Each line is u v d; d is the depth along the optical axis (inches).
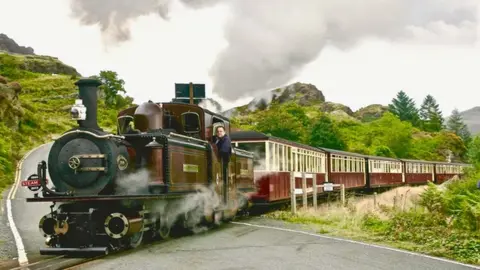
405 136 3316.9
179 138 480.1
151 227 432.8
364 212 682.2
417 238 472.1
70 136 396.2
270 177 798.5
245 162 708.0
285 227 569.9
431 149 3666.3
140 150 430.6
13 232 525.0
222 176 590.6
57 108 3228.3
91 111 402.3
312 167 1050.1
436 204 653.9
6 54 5280.5
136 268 308.7
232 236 475.5
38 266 327.6
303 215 708.7
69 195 389.1
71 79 4478.3
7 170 1278.3
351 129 3415.4
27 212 733.9
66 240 386.0
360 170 1411.2
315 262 333.1
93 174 389.7
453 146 3838.6
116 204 390.9
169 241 439.8
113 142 400.5
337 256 361.1
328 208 803.4
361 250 394.6
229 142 590.6
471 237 461.1
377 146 2960.1
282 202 888.3
